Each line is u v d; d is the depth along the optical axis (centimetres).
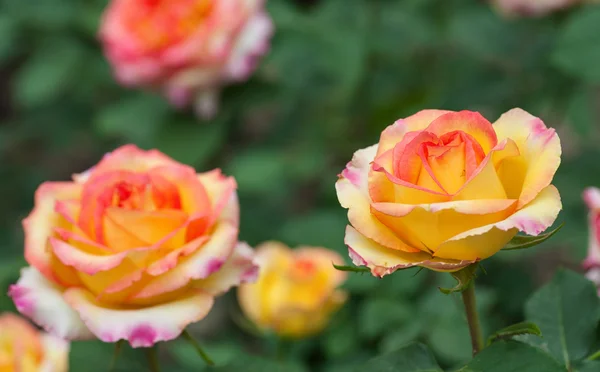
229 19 144
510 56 150
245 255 112
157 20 146
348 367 130
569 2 146
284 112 156
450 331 126
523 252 138
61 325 109
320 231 139
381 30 158
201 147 147
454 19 158
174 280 109
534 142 104
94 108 174
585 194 117
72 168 203
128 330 108
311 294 131
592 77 135
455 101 152
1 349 123
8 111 225
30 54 181
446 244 102
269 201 156
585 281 112
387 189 103
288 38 152
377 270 103
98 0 164
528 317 112
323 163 151
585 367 107
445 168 103
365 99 155
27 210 184
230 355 129
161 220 109
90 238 110
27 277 111
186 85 146
